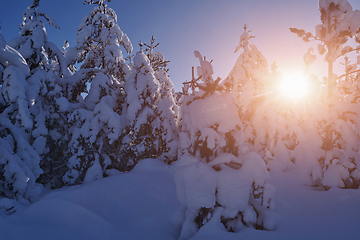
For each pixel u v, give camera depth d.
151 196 8.05
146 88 14.14
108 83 15.56
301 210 6.81
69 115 13.30
